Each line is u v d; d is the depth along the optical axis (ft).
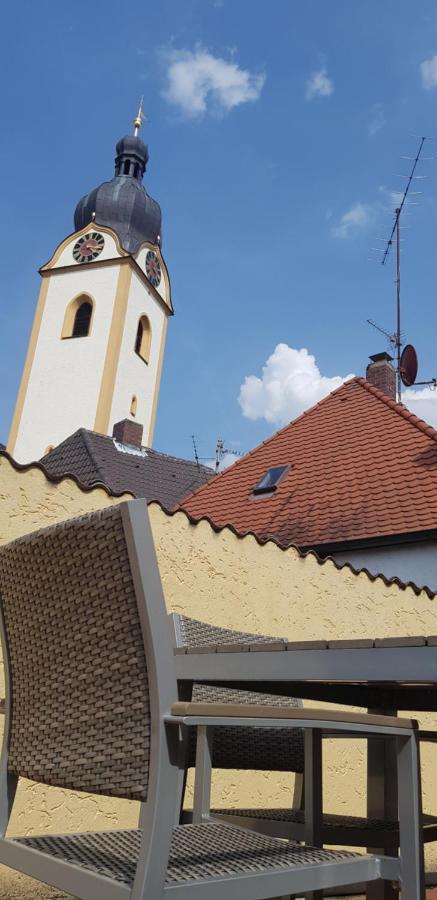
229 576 15.21
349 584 17.74
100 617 5.12
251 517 35.01
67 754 5.30
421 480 31.22
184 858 5.40
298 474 36.68
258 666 6.81
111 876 4.71
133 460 68.54
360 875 5.59
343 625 17.19
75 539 5.24
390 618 18.44
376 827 7.89
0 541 11.73
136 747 4.75
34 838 5.95
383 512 30.37
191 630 9.26
